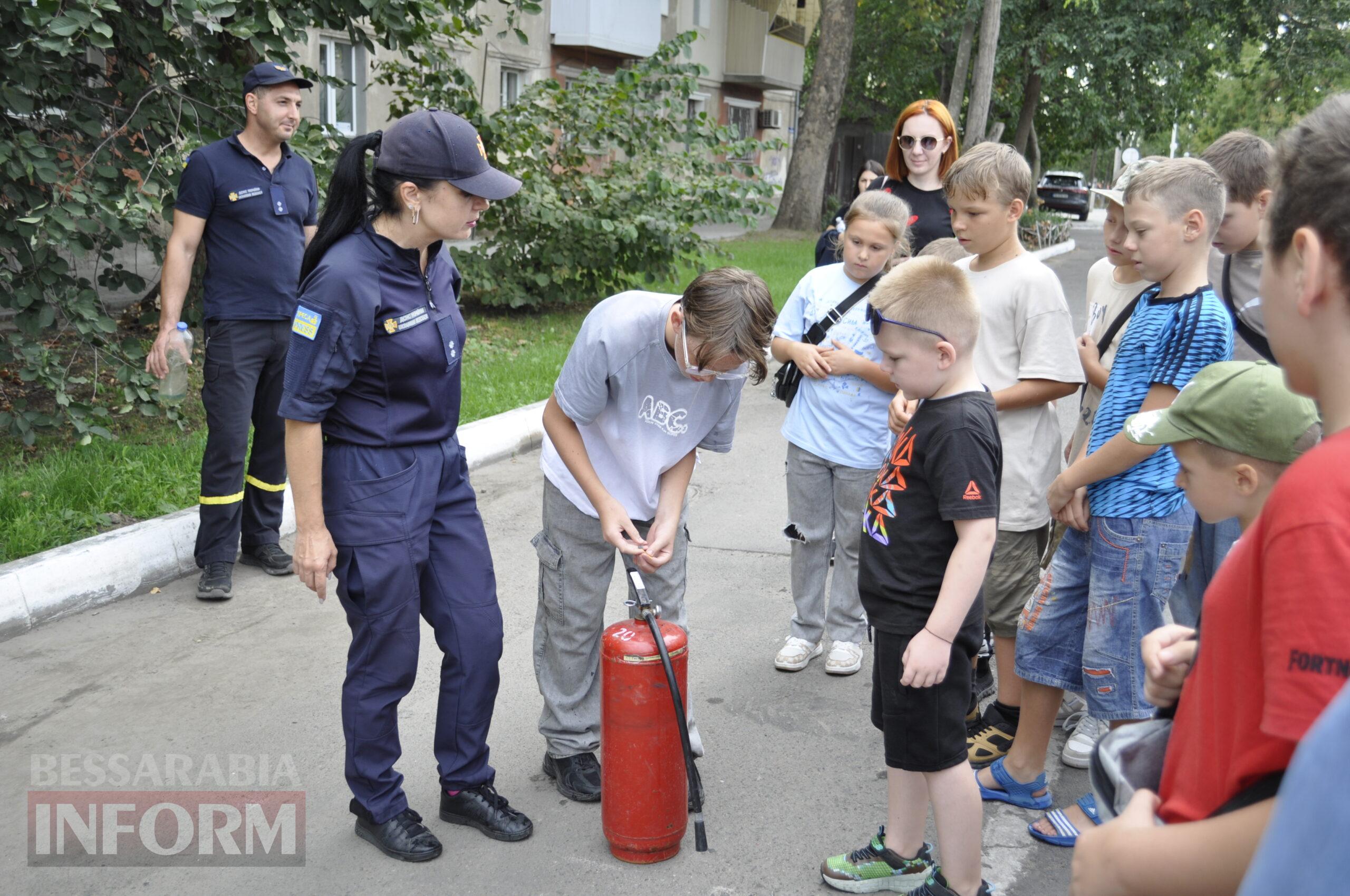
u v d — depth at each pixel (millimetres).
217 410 4605
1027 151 29766
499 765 3422
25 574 4254
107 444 5867
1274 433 1617
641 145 10727
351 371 2639
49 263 5566
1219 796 1091
